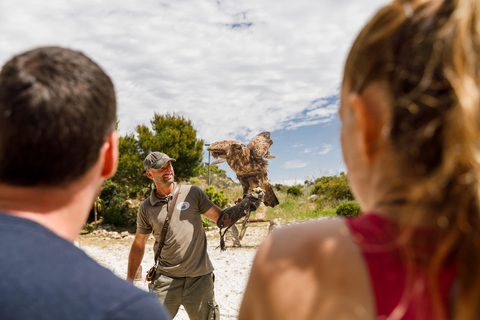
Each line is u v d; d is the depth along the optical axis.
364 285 0.52
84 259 0.73
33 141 0.70
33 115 0.70
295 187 17.11
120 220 15.00
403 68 0.53
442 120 0.50
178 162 15.41
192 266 3.40
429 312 0.51
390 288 0.52
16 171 0.72
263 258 0.59
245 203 3.79
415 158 0.51
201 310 3.43
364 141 0.58
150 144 14.76
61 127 0.72
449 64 0.50
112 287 0.69
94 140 0.77
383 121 0.56
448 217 0.50
